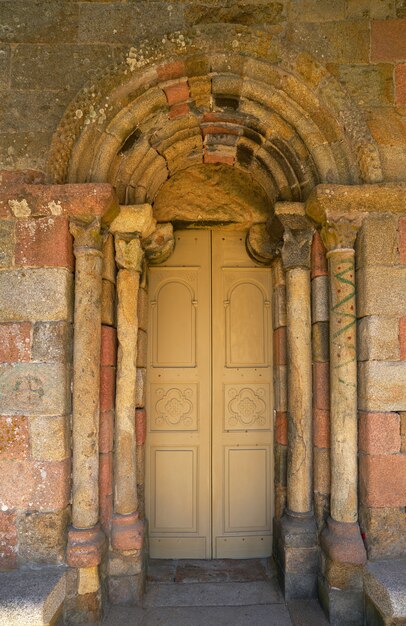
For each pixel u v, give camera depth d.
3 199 2.97
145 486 3.67
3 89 3.07
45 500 2.84
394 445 2.90
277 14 3.12
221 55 3.03
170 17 3.11
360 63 3.11
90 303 2.98
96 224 2.97
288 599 3.13
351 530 2.93
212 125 3.34
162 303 3.78
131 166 3.28
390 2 3.14
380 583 2.61
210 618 2.96
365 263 2.99
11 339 2.90
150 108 3.12
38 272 2.93
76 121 3.03
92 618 2.84
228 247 3.85
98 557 2.84
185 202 3.77
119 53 3.09
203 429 3.72
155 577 3.40
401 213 3.02
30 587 2.60
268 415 3.75
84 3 3.12
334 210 3.01
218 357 3.76
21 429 2.87
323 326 3.23
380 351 2.93
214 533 3.68
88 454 2.94
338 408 3.03
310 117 3.12
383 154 3.07
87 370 2.96
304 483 3.22
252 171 3.69
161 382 3.73
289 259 3.32
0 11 3.12
